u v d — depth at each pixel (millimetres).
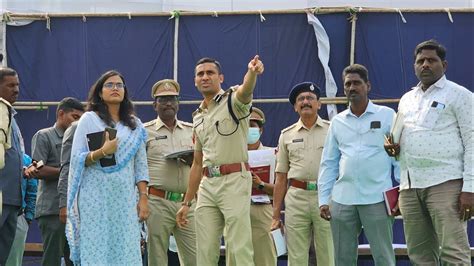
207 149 7781
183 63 13305
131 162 7645
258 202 9180
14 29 13422
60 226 8984
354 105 8094
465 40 13117
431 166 6938
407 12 13125
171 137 9258
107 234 7457
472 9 13070
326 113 13062
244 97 7559
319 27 13109
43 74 13430
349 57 13117
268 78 13195
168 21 13344
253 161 9305
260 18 13227
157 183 9047
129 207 7551
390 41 13125
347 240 8078
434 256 7262
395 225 12703
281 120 13148
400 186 7273
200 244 7785
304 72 13164
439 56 7031
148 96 13320
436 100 6973
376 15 13164
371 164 7957
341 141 8125
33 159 9109
